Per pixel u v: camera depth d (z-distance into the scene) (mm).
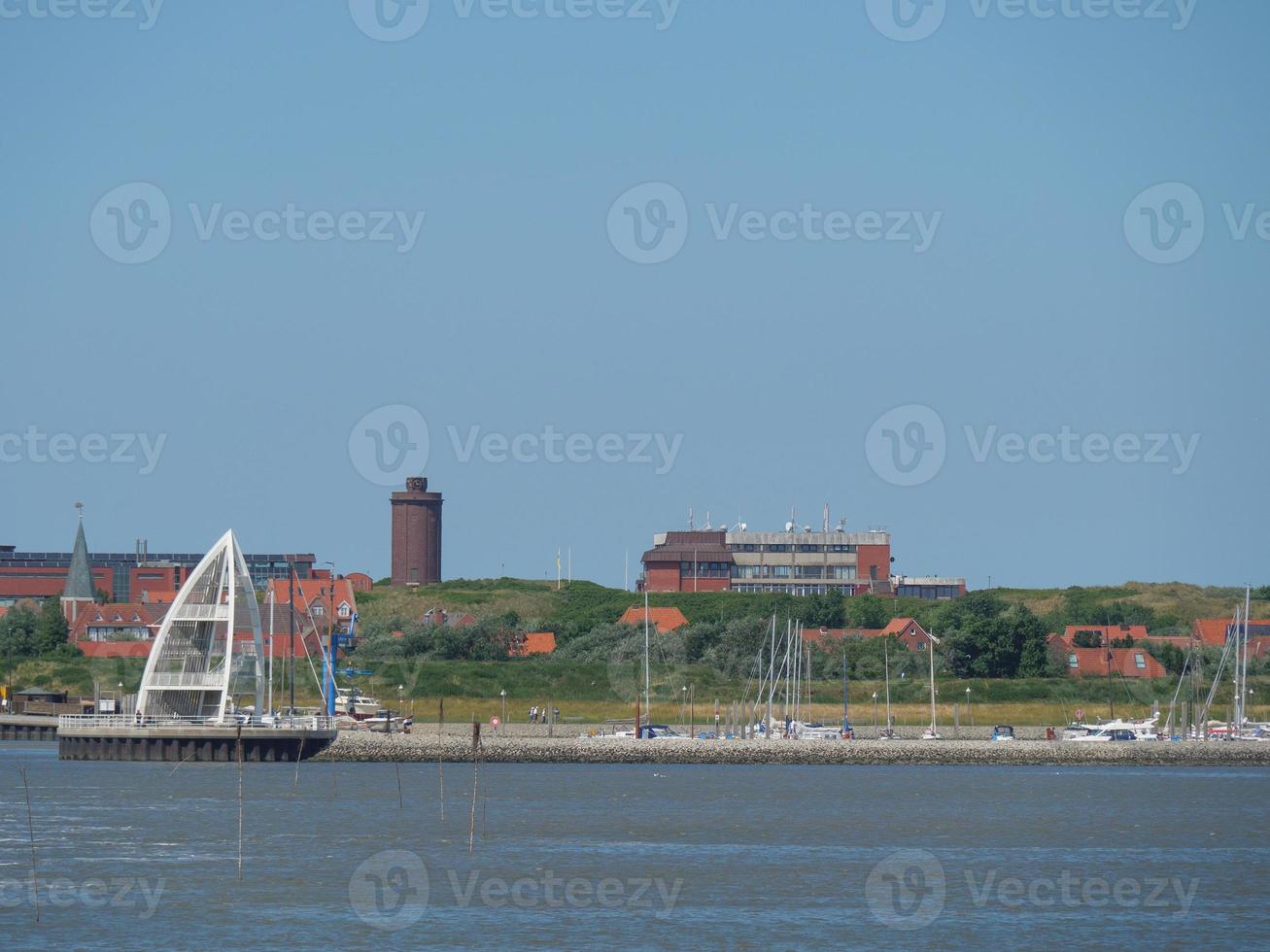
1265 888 191500
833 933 164750
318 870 195875
